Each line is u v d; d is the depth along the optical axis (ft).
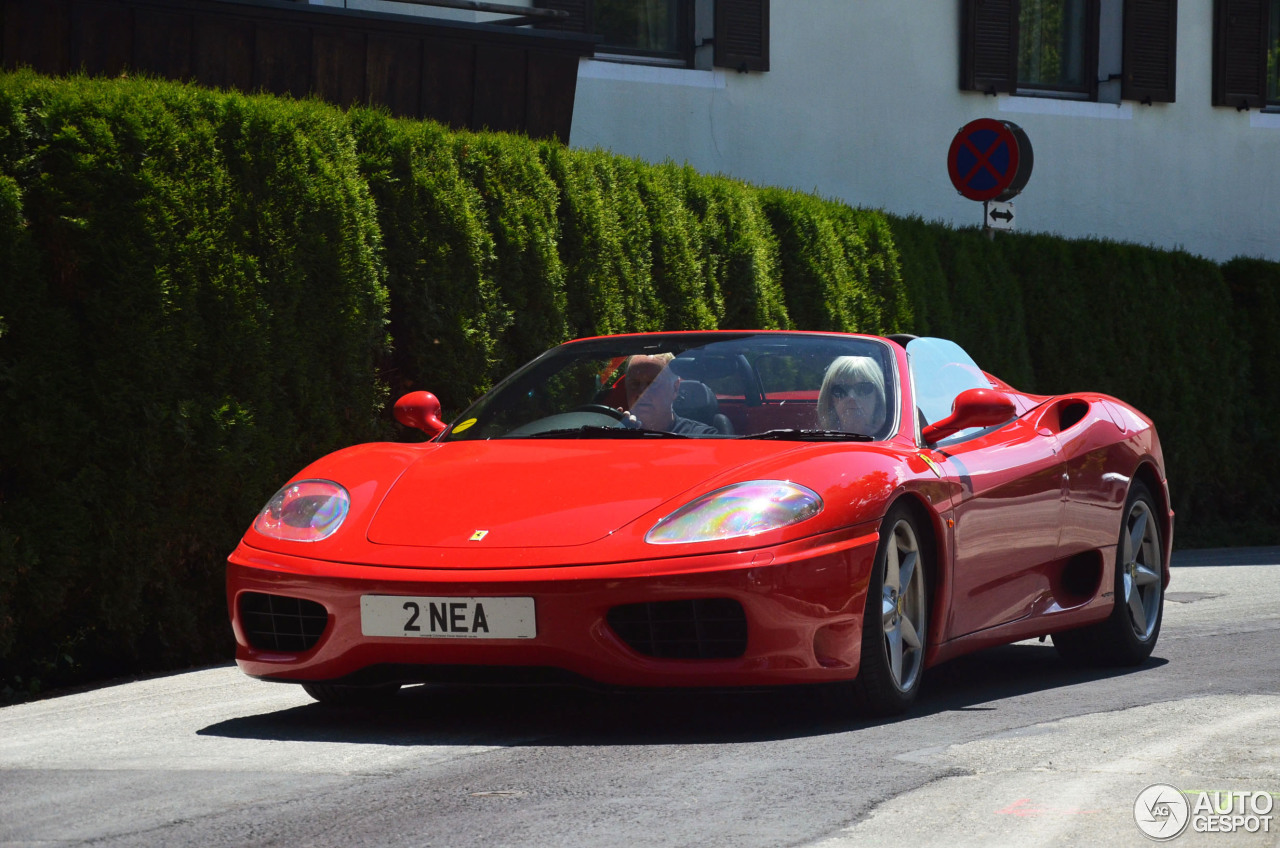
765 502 23.67
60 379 32.86
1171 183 90.84
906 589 25.73
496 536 23.49
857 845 16.89
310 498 25.55
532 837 17.25
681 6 74.28
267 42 49.21
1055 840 17.19
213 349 35.04
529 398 29.60
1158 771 20.65
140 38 46.96
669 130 72.69
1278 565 59.16
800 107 76.89
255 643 25.08
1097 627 33.04
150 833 17.56
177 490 34.47
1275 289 80.89
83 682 33.76
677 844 16.89
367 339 38.24
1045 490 30.48
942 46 81.76
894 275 60.34
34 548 32.37
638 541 23.09
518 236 42.70
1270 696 27.43
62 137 33.17
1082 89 89.30
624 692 23.22
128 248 33.58
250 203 36.04
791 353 29.35
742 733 23.84
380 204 40.04
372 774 20.80
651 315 47.85
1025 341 69.00
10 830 17.79
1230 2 92.12
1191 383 76.13
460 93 53.57
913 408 28.50
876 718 25.12
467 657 23.02
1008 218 68.13
